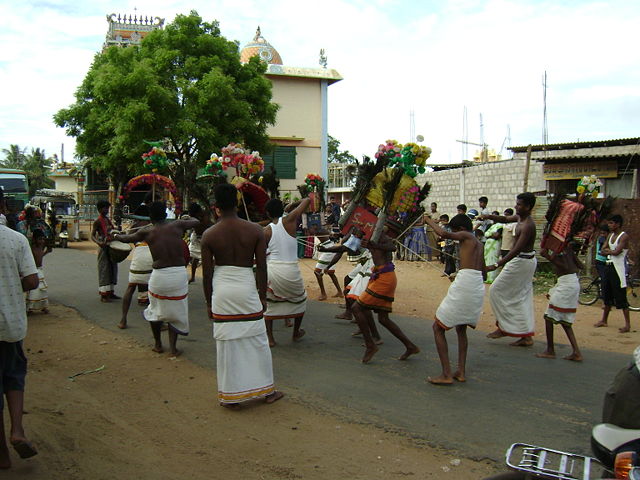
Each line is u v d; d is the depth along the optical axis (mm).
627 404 2893
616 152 16000
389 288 6027
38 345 7000
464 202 19719
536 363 6281
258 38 26297
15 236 3752
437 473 3783
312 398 5156
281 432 4449
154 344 7027
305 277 12961
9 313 3648
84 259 16125
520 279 6887
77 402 5090
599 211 8414
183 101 19891
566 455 2854
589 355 6637
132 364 6234
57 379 5738
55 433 4402
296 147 24812
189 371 5984
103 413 4836
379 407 4934
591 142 16422
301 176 24922
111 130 21188
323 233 15961
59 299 9906
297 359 6406
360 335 7473
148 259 7754
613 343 7375
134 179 9789
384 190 6004
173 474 3781
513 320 6980
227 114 20047
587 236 9289
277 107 21609
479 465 3885
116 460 3975
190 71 19625
